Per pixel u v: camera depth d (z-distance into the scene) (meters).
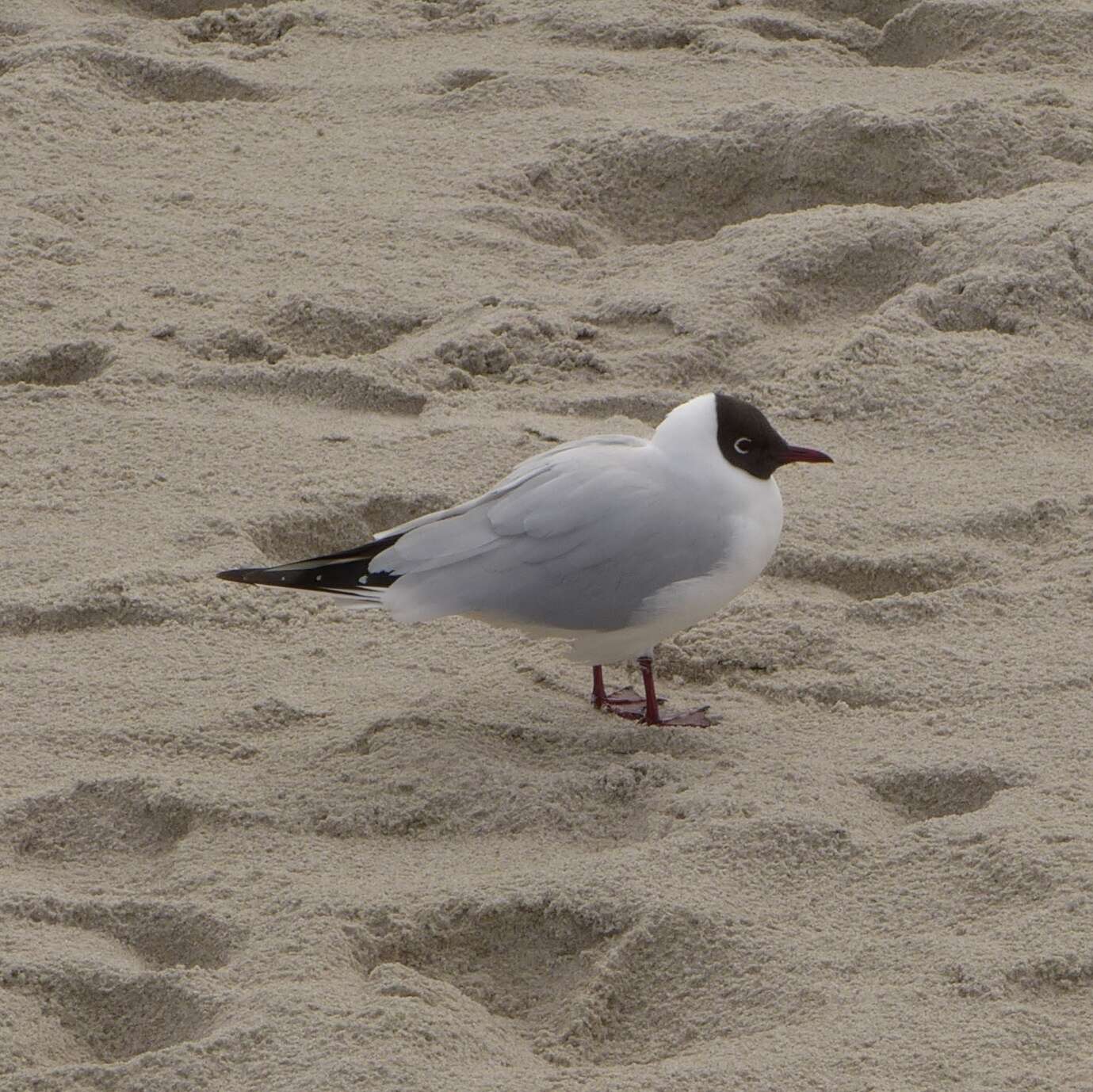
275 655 10.30
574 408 13.23
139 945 8.02
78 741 9.38
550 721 9.57
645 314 14.33
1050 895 7.89
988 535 11.55
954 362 13.55
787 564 11.22
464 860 8.42
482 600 9.12
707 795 8.75
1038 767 8.95
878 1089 6.77
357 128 17.64
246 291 14.63
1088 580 10.86
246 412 13.02
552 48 19.55
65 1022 7.52
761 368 13.77
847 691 9.86
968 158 16.50
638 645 9.41
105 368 13.62
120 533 11.41
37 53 18.78
